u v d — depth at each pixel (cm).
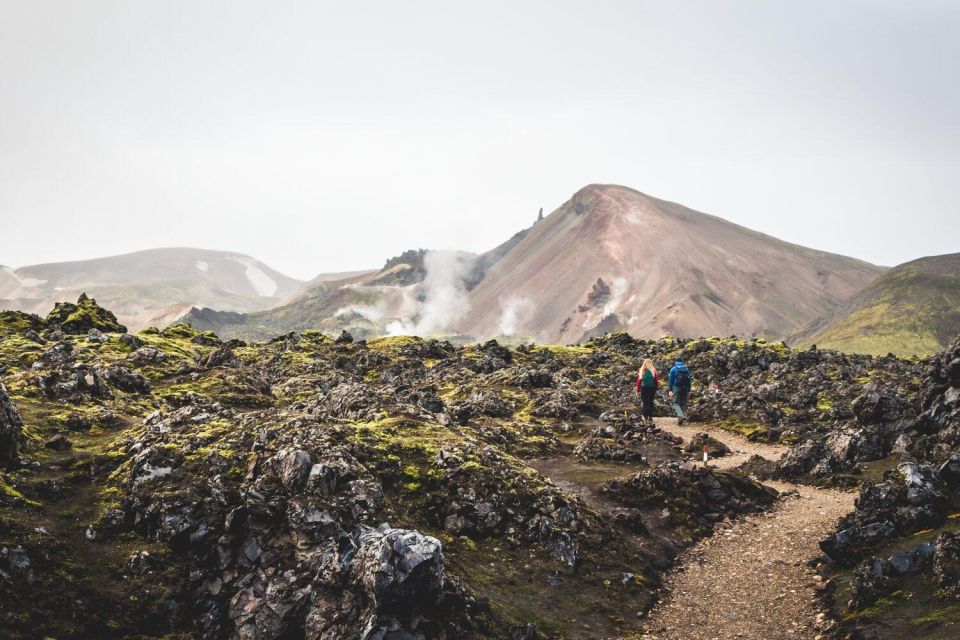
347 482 1916
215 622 1574
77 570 1593
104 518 1781
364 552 1566
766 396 4969
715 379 6272
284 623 1549
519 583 1853
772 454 3528
